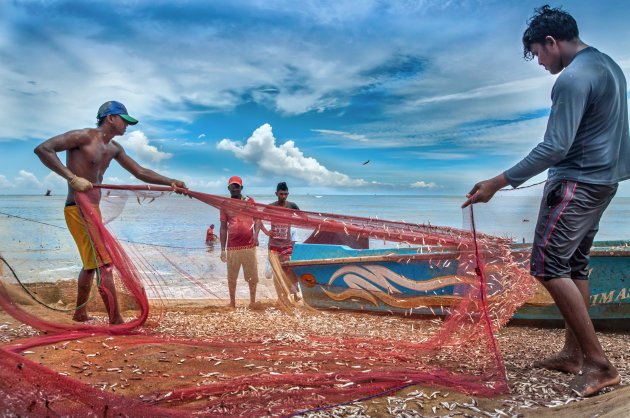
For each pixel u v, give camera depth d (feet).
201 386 9.89
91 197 15.35
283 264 17.47
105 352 12.15
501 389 10.27
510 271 13.21
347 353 13.05
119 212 15.84
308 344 14.03
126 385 10.03
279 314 17.48
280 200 26.58
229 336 14.58
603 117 10.19
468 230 11.85
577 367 11.48
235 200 16.35
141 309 15.58
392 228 15.93
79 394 8.51
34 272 18.02
